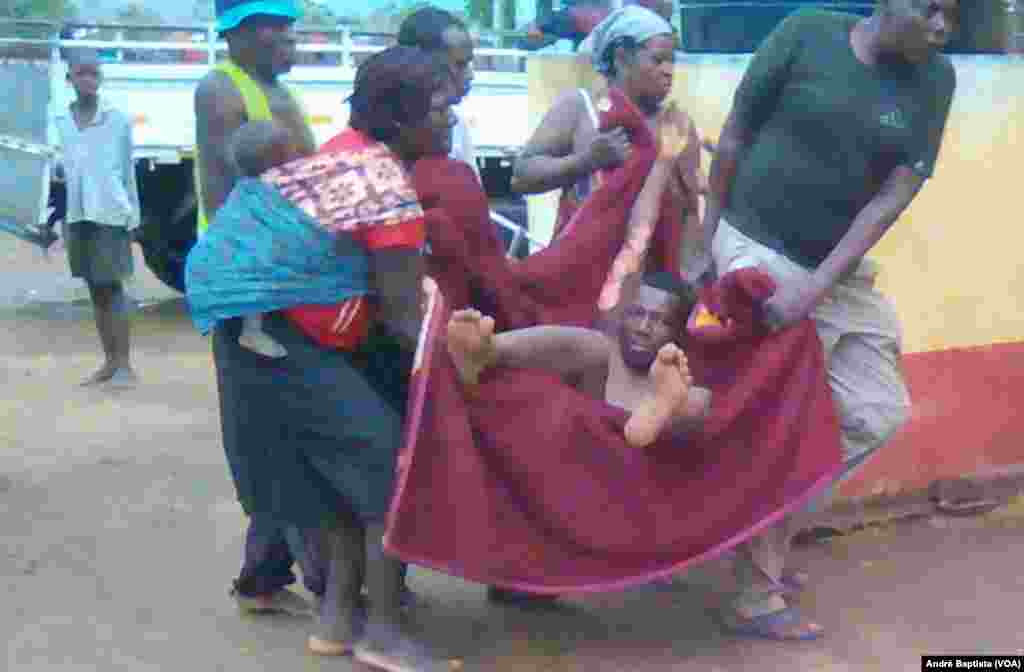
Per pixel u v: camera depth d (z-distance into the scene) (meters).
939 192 6.09
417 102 4.51
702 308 4.84
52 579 5.55
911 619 5.21
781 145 5.01
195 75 11.52
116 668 4.74
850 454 5.29
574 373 4.71
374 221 4.33
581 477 4.57
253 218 4.43
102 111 8.80
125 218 8.96
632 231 4.98
